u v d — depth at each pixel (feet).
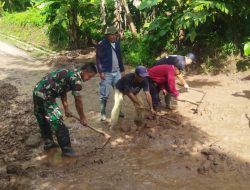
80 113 12.35
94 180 11.05
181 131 13.98
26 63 26.45
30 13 40.75
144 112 15.08
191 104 16.61
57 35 31.63
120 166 11.82
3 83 21.39
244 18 21.12
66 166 11.96
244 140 13.07
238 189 10.38
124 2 25.90
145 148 12.92
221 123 14.55
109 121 15.26
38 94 12.08
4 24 43.91
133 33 25.85
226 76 20.22
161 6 25.57
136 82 13.80
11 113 16.57
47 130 12.92
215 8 20.95
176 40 23.20
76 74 11.84
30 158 12.59
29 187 10.81
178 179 10.98
